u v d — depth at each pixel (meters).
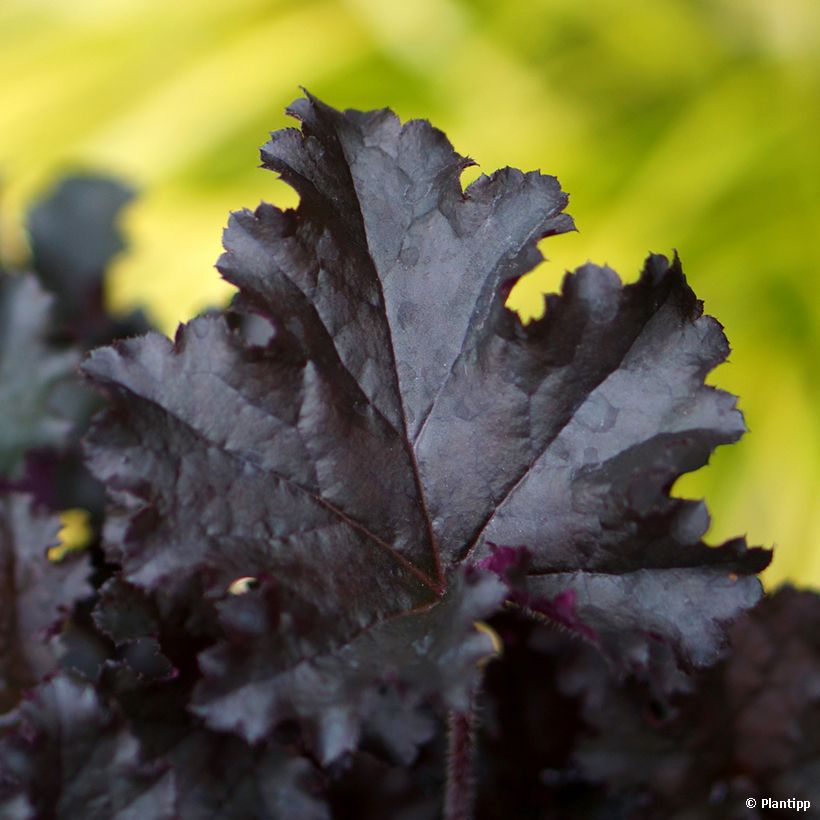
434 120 1.14
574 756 0.42
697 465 0.39
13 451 0.45
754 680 0.43
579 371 0.40
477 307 0.40
